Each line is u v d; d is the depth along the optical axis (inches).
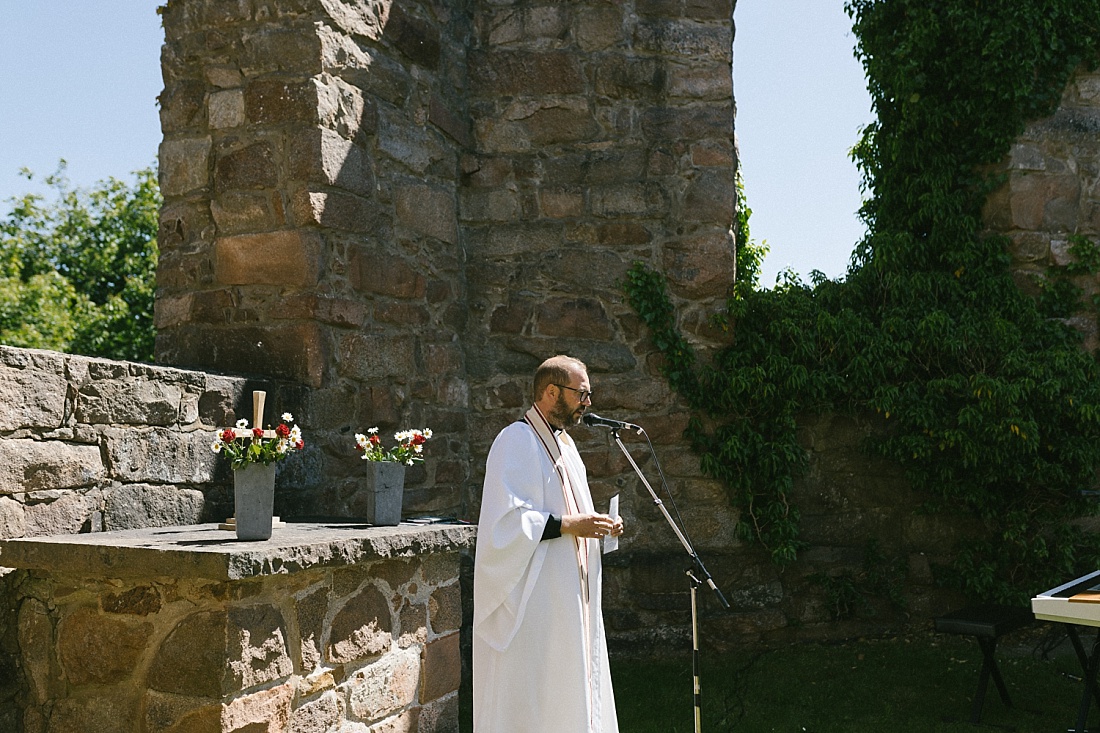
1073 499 222.7
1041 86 231.3
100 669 112.3
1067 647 216.8
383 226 194.7
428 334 209.0
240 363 177.5
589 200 230.8
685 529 225.1
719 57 233.6
